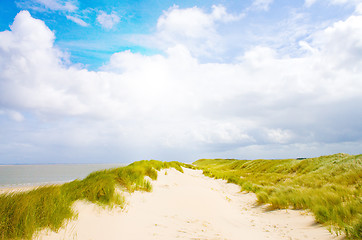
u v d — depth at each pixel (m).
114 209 4.96
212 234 4.48
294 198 8.68
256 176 23.67
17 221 2.97
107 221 4.25
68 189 5.43
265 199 9.80
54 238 3.05
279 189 11.38
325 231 4.90
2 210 3.08
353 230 4.11
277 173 24.67
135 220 4.74
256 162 41.25
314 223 5.80
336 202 7.10
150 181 9.54
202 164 95.44
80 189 5.38
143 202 6.40
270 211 8.27
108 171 8.87
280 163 30.47
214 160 95.31
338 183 11.59
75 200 4.73
